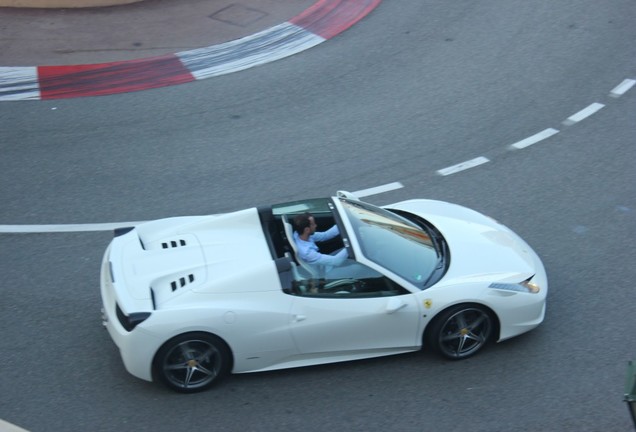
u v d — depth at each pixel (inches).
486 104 551.8
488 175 466.6
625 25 674.2
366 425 285.9
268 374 310.0
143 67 601.6
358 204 338.3
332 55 628.1
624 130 516.7
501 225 368.2
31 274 374.0
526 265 330.3
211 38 655.1
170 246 315.3
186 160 480.7
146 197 443.2
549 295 361.1
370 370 312.2
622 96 560.7
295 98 561.0
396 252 315.6
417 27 676.7
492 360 318.3
